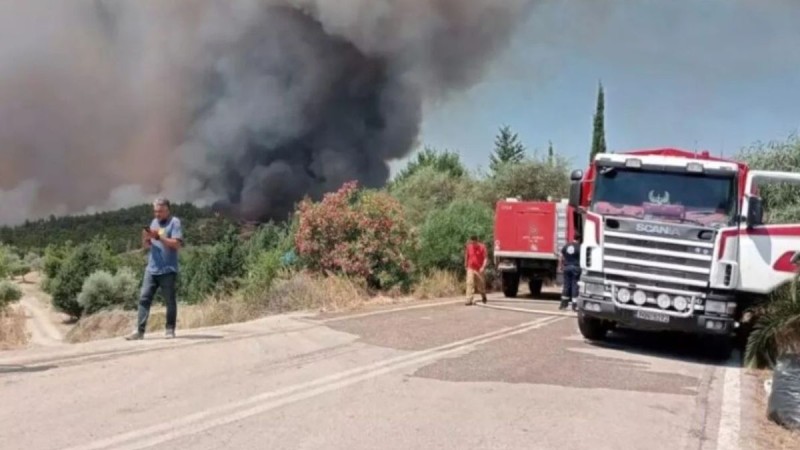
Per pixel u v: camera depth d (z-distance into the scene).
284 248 23.27
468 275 20.52
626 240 12.63
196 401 8.04
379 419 7.53
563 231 24.72
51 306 48.69
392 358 11.04
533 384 9.56
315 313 17.03
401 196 35.16
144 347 11.38
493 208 33.69
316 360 10.73
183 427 7.00
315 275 20.75
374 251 21.30
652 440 7.37
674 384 10.22
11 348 12.56
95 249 50.81
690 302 12.31
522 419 7.80
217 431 6.91
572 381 9.92
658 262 12.46
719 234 12.23
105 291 43.19
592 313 12.84
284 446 6.51
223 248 32.69
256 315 18.69
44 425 6.95
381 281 21.64
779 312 10.67
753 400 9.53
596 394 9.21
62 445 6.35
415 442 6.80
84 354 10.66
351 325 14.66
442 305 19.91
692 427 7.99
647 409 8.62
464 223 26.09
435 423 7.46
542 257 24.89
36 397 8.02
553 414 8.09
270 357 10.88
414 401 8.37
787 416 8.18
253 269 24.58
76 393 8.25
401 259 21.89
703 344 13.89
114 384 8.76
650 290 12.46
